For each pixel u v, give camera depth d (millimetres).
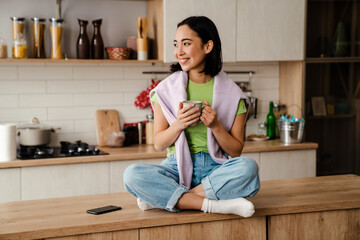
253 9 3598
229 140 1990
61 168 3090
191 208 1876
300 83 3791
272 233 1952
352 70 3869
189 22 2000
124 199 2127
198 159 2021
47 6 3539
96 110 3699
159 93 2051
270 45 3664
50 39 3545
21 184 3023
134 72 3771
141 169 1893
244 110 2086
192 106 1864
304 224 1989
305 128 3811
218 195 1886
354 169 3922
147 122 3721
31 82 3543
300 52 3738
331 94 3844
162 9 3428
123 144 3568
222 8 3512
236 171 1861
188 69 2010
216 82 2057
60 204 2035
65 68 3615
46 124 3594
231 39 3564
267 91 4105
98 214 1859
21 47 3287
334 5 3789
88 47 3473
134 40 3658
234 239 1909
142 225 1784
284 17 3676
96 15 3678
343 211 2037
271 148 3518
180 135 1974
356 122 3902
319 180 2488
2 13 3451
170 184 1886
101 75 3699
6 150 3014
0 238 1617
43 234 1669
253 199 2057
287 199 2051
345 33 3826
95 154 3199
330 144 3859
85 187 3146
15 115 3525
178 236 1847
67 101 3635
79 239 1724
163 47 3449
